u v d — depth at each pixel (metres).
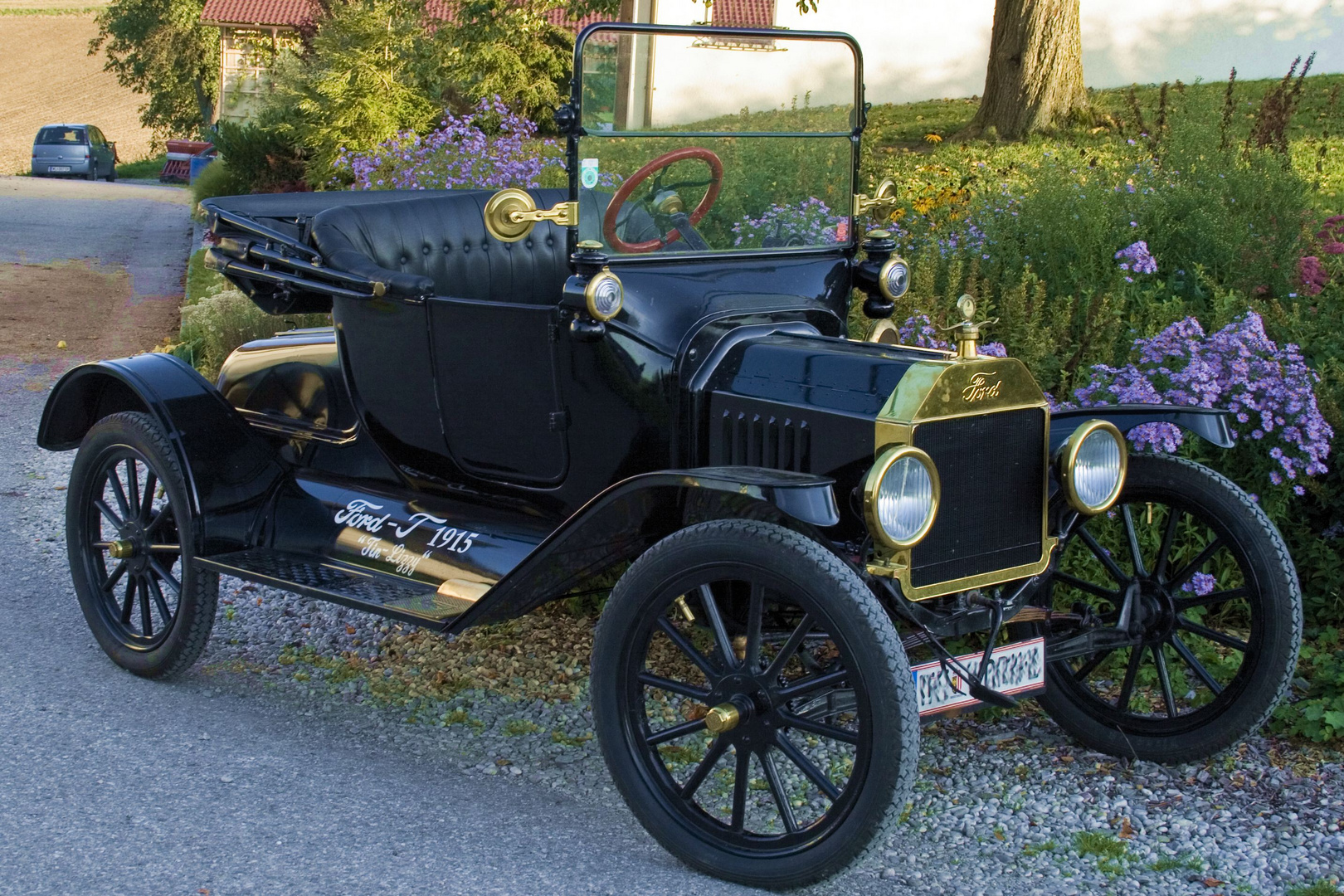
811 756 3.61
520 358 3.56
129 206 21.64
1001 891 2.92
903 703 2.65
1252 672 3.37
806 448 3.05
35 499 6.00
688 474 2.83
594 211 3.33
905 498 2.80
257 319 7.88
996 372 3.04
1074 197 6.18
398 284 3.62
